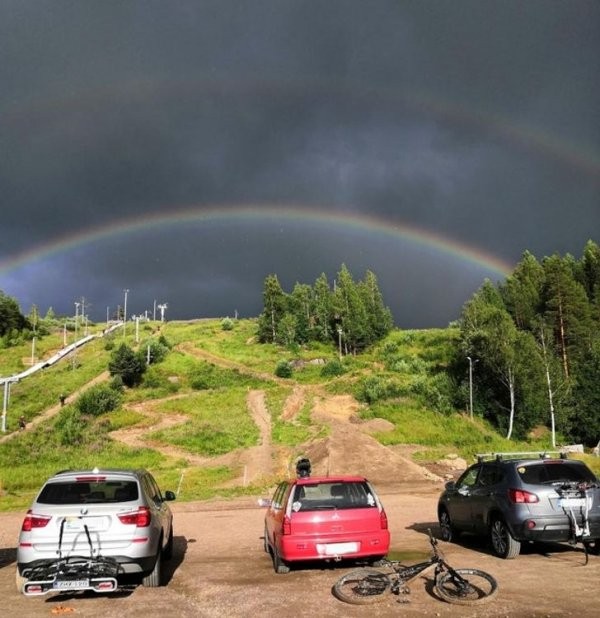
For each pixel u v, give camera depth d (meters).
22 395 70.06
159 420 59.34
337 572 9.30
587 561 9.61
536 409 62.34
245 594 7.82
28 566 7.89
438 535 13.72
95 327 152.00
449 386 69.81
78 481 8.63
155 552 8.48
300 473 13.17
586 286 100.38
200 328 135.75
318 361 93.88
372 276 122.12
